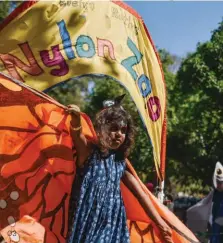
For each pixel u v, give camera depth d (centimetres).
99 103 2189
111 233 341
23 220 363
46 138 368
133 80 539
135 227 404
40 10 467
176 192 2514
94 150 352
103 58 508
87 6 502
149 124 561
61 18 479
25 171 368
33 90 342
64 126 366
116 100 372
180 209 1722
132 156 1872
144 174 1939
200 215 784
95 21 511
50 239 365
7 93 360
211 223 759
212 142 1952
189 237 397
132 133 361
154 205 391
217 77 1855
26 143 369
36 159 369
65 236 365
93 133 365
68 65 476
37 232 362
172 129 2092
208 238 780
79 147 349
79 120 346
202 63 1859
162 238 393
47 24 470
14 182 367
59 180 367
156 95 574
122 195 381
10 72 449
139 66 556
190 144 2014
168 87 2348
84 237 337
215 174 756
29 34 460
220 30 1842
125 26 545
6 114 367
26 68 456
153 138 567
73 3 489
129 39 546
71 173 363
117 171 353
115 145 351
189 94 2223
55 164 367
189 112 2225
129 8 554
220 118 1905
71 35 485
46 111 366
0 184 366
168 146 2112
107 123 352
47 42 468
